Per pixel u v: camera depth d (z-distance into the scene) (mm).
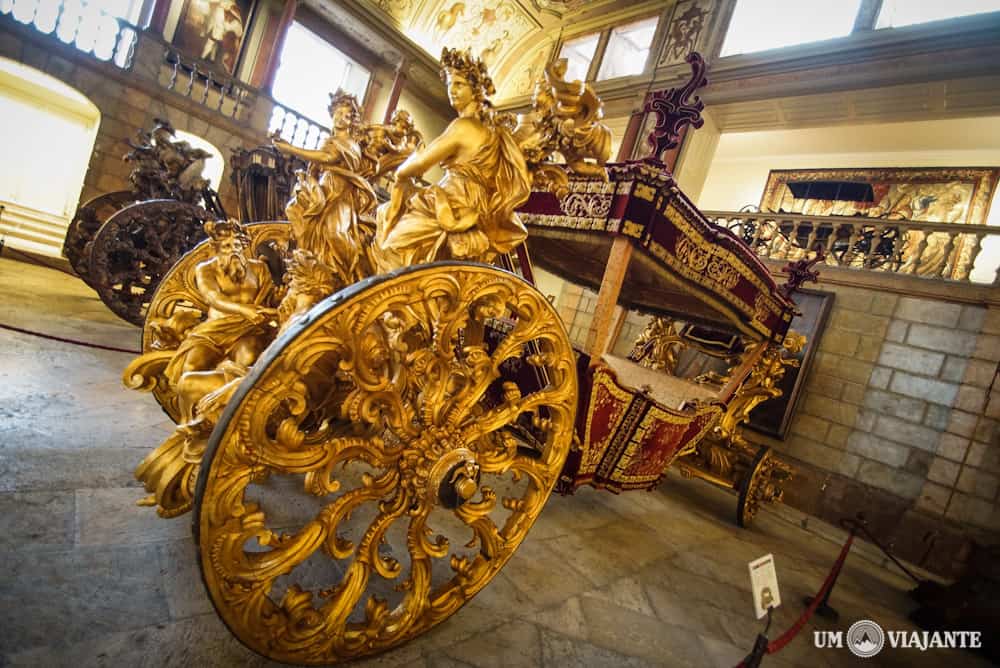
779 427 7586
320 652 1417
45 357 3406
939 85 8555
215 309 1948
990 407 6066
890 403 6910
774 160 15344
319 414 1971
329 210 2129
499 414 1766
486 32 16016
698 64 2783
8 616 1310
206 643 1441
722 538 4281
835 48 9266
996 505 5758
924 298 6973
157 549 1783
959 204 12062
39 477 1980
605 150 1902
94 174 10047
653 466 3617
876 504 6562
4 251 7906
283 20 12742
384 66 16016
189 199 5410
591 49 15070
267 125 12320
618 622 2330
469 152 1762
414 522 1609
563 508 3752
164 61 11117
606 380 2906
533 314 1739
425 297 1436
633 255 3045
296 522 2279
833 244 8539
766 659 2480
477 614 2037
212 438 1164
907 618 3812
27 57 9273
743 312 3928
